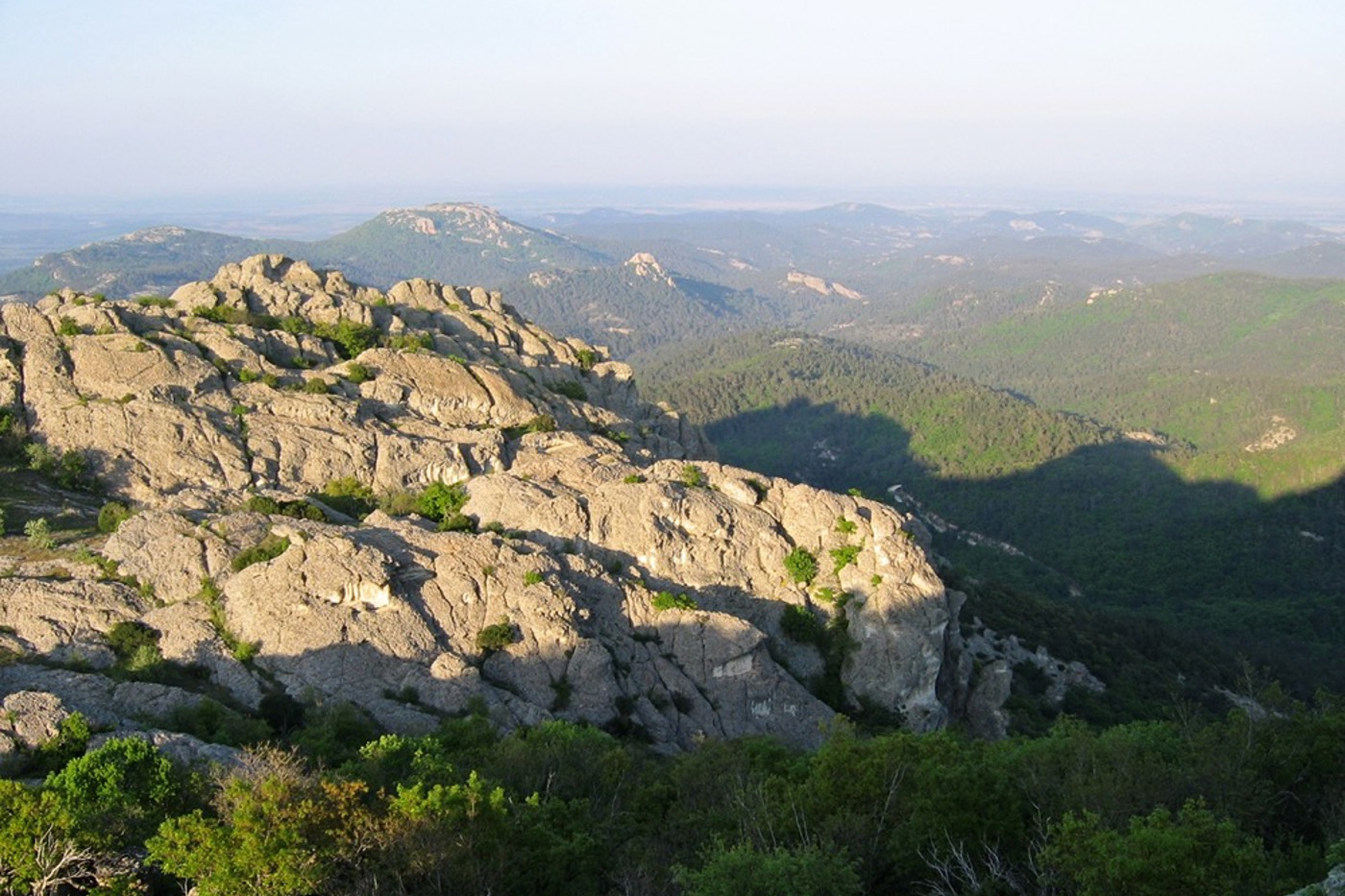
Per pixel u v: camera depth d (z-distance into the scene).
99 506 61.50
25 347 70.25
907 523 68.88
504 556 54.16
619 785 40.53
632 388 108.19
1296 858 33.62
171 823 26.95
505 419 80.88
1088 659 90.00
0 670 42.84
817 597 62.53
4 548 52.91
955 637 67.19
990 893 30.83
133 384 69.38
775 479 68.25
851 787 36.38
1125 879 28.02
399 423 75.00
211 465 65.25
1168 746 43.75
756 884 29.12
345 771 35.91
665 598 56.84
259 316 89.50
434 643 50.00
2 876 26.56
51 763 34.28
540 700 50.09
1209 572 175.75
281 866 25.84
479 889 29.16
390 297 105.50
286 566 49.88
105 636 47.16
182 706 42.56
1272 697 50.72
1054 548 194.25
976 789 35.00
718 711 54.81
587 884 31.88
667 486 63.59
